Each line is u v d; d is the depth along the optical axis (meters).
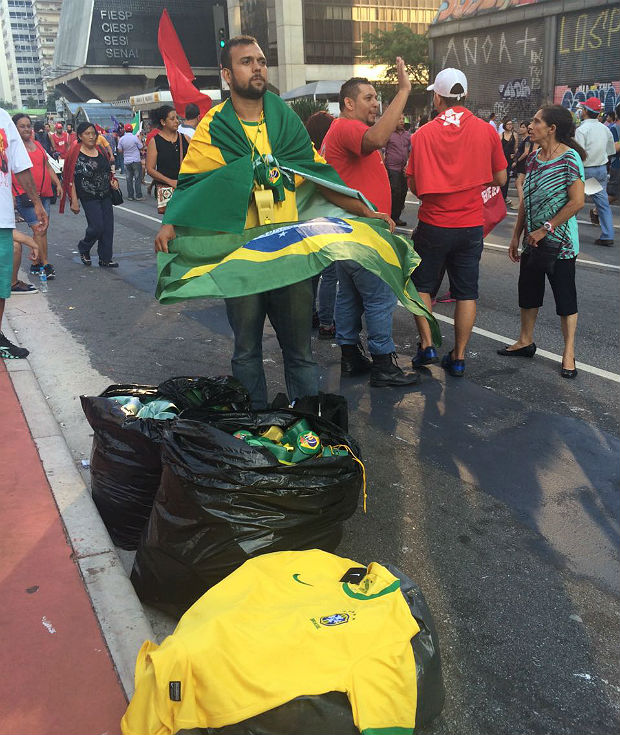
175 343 6.20
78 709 2.14
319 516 2.58
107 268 9.55
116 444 3.01
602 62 23.42
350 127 4.66
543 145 5.13
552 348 5.92
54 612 2.57
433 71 31.27
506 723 2.23
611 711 2.28
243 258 3.22
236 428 2.83
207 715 1.89
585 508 3.51
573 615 2.73
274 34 67.94
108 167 9.38
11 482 3.53
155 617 2.69
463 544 3.21
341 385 5.21
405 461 4.01
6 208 5.07
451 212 4.92
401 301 3.46
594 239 10.80
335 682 1.92
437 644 2.13
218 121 3.34
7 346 5.59
